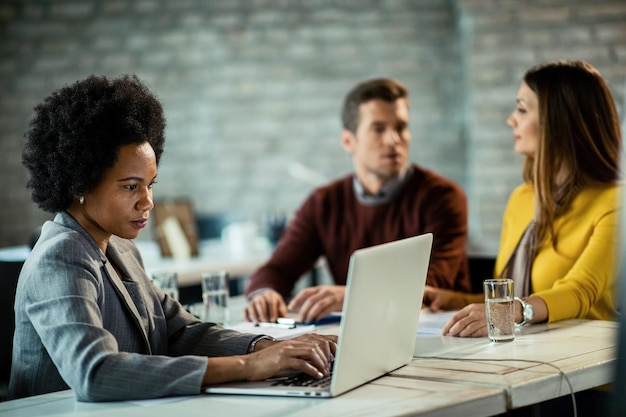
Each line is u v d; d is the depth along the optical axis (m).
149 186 1.67
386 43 5.91
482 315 1.95
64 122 1.59
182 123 6.10
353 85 5.97
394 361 1.61
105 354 1.47
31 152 1.64
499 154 5.30
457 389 1.43
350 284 1.38
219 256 4.12
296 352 1.53
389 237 2.87
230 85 6.06
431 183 2.86
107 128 1.58
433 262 2.73
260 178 6.09
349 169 6.01
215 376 1.49
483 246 5.37
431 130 5.90
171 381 1.47
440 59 5.87
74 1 6.02
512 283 1.86
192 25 6.04
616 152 2.27
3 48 6.03
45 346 1.53
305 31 5.98
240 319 2.36
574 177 2.27
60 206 1.65
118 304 1.65
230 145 6.10
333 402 1.39
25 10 6.02
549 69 2.33
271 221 4.46
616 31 5.09
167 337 1.85
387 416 1.29
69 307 1.50
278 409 1.36
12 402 1.52
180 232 4.06
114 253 1.74
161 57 6.05
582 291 2.11
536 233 2.30
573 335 1.89
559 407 2.04
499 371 1.55
